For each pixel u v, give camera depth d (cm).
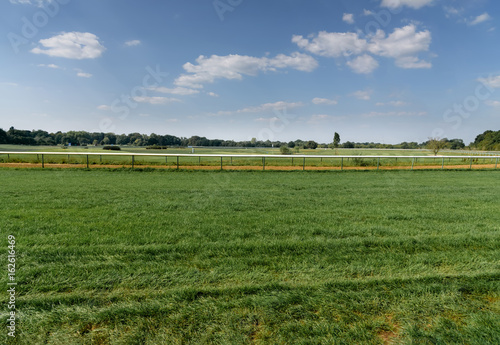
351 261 395
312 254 420
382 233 534
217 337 232
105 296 293
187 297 288
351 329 244
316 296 293
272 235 517
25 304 273
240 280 335
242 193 1018
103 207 736
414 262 394
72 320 252
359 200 887
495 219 650
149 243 463
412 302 284
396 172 1988
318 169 2139
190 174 1755
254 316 259
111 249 427
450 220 640
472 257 411
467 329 245
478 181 1479
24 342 223
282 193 1027
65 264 371
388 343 231
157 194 968
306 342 228
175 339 229
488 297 299
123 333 236
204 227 559
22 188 1042
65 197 878
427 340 232
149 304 274
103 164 2330
